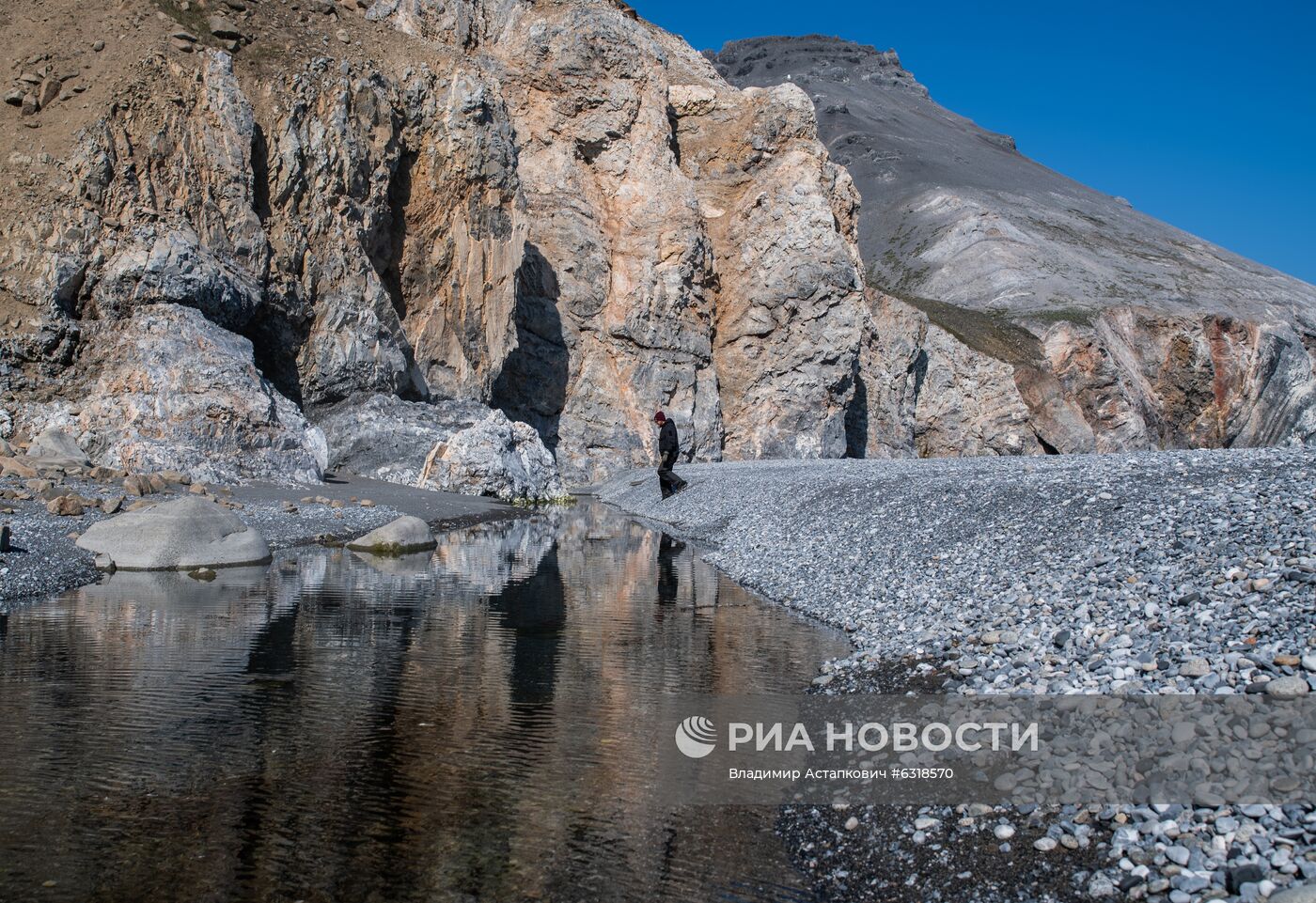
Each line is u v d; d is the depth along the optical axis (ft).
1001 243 401.29
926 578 50.42
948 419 244.83
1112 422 269.64
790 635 46.62
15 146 102.99
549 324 177.06
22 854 22.88
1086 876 20.57
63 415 93.97
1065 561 43.91
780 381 193.06
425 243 143.64
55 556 59.16
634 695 36.19
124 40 112.88
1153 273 385.70
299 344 121.19
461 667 39.93
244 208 113.29
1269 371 303.89
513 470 129.90
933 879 21.83
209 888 21.57
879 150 566.36
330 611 50.52
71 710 32.89
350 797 26.58
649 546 84.58
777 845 24.31
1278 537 37.24
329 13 142.51
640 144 188.44
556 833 24.72
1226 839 20.12
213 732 31.27
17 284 97.35
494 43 188.14
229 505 83.71
